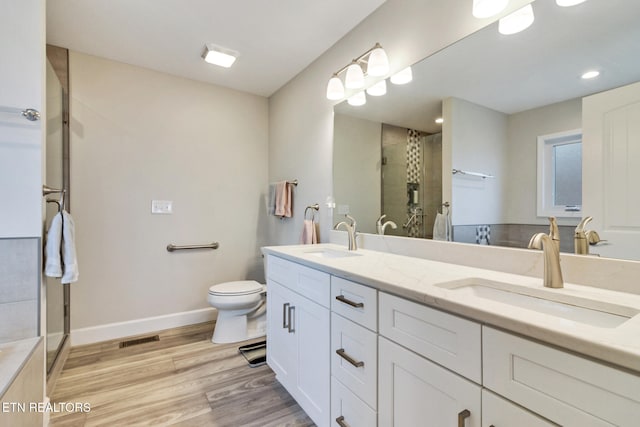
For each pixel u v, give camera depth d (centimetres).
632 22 98
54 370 177
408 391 96
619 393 55
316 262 142
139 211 257
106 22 197
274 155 310
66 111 226
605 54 103
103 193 243
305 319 151
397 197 179
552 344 64
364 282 113
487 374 75
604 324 83
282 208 273
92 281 239
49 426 145
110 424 147
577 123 109
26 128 138
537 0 119
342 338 125
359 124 204
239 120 306
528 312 72
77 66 232
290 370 165
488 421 74
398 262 145
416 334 94
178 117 274
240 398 169
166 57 242
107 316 245
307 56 240
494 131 133
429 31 157
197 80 282
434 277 112
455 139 149
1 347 129
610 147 102
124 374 192
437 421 87
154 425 147
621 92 100
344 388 124
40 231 141
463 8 142
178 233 275
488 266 131
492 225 134
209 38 216
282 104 296
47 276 151
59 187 207
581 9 109
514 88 127
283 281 175
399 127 177
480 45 137
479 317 75
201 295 287
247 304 241
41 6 140
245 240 309
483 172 137
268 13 189
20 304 137
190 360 211
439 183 157
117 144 248
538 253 116
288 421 152
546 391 65
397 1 174
